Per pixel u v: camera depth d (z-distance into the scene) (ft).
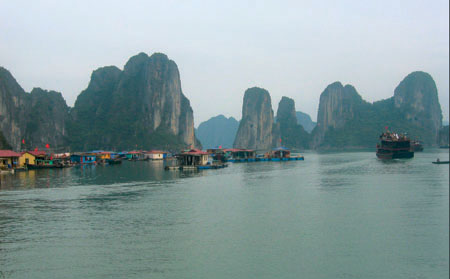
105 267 82.53
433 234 105.81
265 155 503.20
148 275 79.36
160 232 107.04
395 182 214.69
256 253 91.97
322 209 136.36
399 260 87.92
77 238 101.14
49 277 78.28
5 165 305.32
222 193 172.55
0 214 127.54
